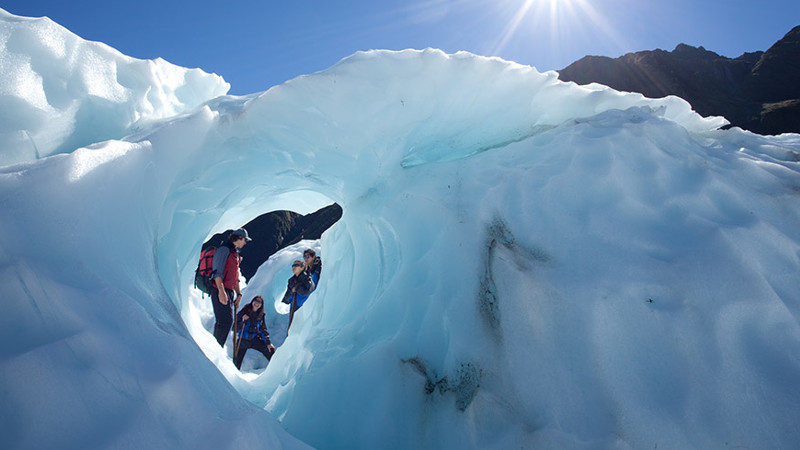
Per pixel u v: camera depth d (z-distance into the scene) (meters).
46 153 2.21
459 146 3.12
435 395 1.91
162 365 1.19
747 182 1.97
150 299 1.51
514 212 2.06
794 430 1.30
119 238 1.56
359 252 3.19
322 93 2.51
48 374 0.96
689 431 1.36
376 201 3.00
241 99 2.97
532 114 2.91
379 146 2.81
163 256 2.76
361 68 2.51
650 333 1.54
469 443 1.67
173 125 2.12
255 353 5.50
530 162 2.27
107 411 0.99
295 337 3.95
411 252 2.44
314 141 2.79
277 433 1.44
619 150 2.09
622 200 1.94
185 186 2.61
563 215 1.97
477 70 2.63
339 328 2.95
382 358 2.19
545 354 1.65
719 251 1.66
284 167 3.18
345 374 2.34
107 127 2.47
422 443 1.85
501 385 1.71
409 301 2.27
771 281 1.57
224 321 3.46
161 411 1.06
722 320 1.51
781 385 1.37
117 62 2.54
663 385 1.46
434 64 2.55
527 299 1.77
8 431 0.87
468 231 2.13
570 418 1.50
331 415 2.24
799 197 1.87
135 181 1.74
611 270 1.71
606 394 1.49
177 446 1.01
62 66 2.18
